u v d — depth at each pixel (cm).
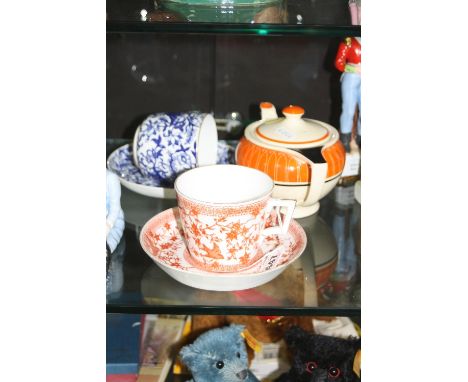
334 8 73
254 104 104
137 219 81
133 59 102
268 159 74
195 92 104
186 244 70
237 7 73
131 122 105
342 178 88
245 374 79
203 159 81
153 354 87
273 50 101
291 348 82
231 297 69
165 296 69
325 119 104
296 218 79
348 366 78
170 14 70
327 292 71
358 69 86
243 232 64
